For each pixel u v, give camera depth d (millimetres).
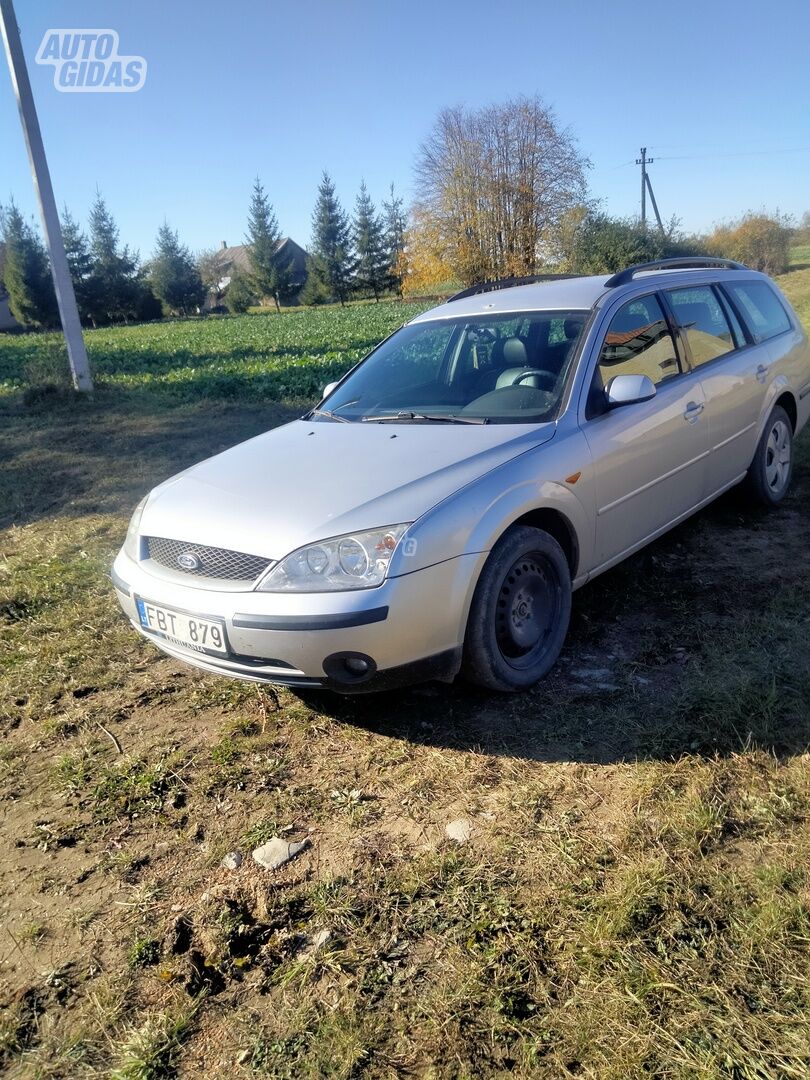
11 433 10609
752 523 5340
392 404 4238
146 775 3135
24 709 3709
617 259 39875
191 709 3627
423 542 2998
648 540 4293
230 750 3264
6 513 7027
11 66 11336
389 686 3104
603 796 2799
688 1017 1941
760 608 4086
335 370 15555
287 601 2949
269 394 13008
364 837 2723
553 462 3506
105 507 6988
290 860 2648
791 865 2383
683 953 2117
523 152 56844
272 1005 2115
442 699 3533
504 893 2400
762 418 5207
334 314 58531
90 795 3059
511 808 2781
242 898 2506
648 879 2367
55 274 12391
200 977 2223
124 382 16094
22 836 2865
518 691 3510
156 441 9680
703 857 2455
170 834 2824
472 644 3252
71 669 4047
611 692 3467
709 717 3164
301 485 3355
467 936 2258
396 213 83750
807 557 4703
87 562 5543
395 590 2938
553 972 2111
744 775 2814
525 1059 1893
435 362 4445
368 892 2473
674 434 4273
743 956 2088
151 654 4184
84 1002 2178
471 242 59500
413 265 63906
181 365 21312
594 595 4445
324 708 3541
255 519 3186
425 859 2580
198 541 3230
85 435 10234
